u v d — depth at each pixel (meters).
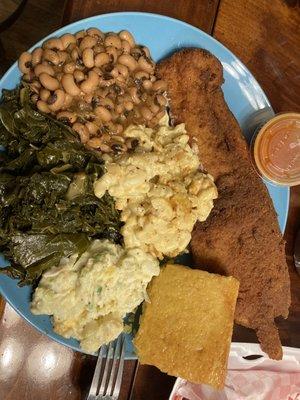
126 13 0.24
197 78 0.25
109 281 0.23
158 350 0.24
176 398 0.26
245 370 0.27
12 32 0.32
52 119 0.23
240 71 0.26
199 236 0.25
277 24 0.27
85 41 0.23
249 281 0.25
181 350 0.24
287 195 0.27
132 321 0.26
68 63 0.23
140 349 0.24
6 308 0.25
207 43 0.25
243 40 0.27
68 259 0.24
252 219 0.25
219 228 0.25
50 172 0.23
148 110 0.24
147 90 0.25
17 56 0.32
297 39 0.28
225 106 0.25
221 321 0.24
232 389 0.27
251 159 0.26
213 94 0.25
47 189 0.23
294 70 0.28
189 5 0.26
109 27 0.24
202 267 0.25
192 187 0.24
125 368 0.26
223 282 0.24
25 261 0.23
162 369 0.24
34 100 0.23
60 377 0.25
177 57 0.25
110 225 0.25
